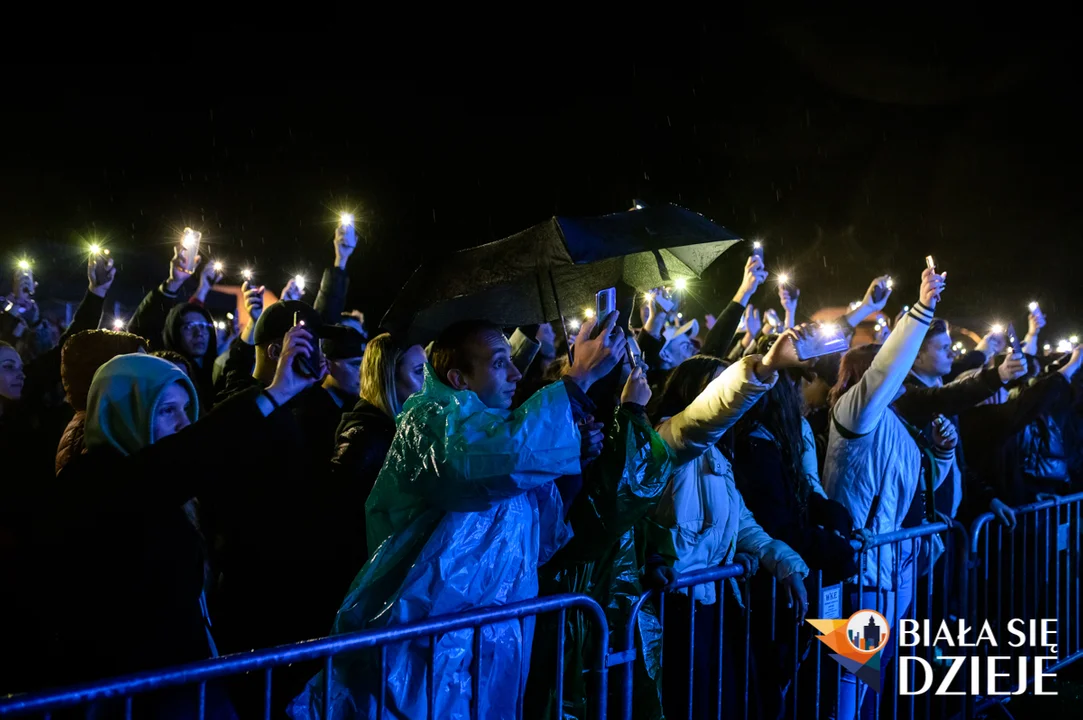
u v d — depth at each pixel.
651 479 2.82
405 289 3.11
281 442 2.58
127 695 1.92
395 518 2.64
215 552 3.16
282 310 3.69
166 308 4.89
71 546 2.29
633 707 3.08
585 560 2.91
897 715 4.39
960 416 6.44
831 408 4.33
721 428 3.08
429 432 2.51
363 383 3.40
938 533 4.48
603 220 2.95
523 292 3.14
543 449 2.45
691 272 3.37
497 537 2.61
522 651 2.63
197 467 2.38
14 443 3.70
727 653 3.54
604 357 2.60
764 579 3.68
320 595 3.11
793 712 3.62
